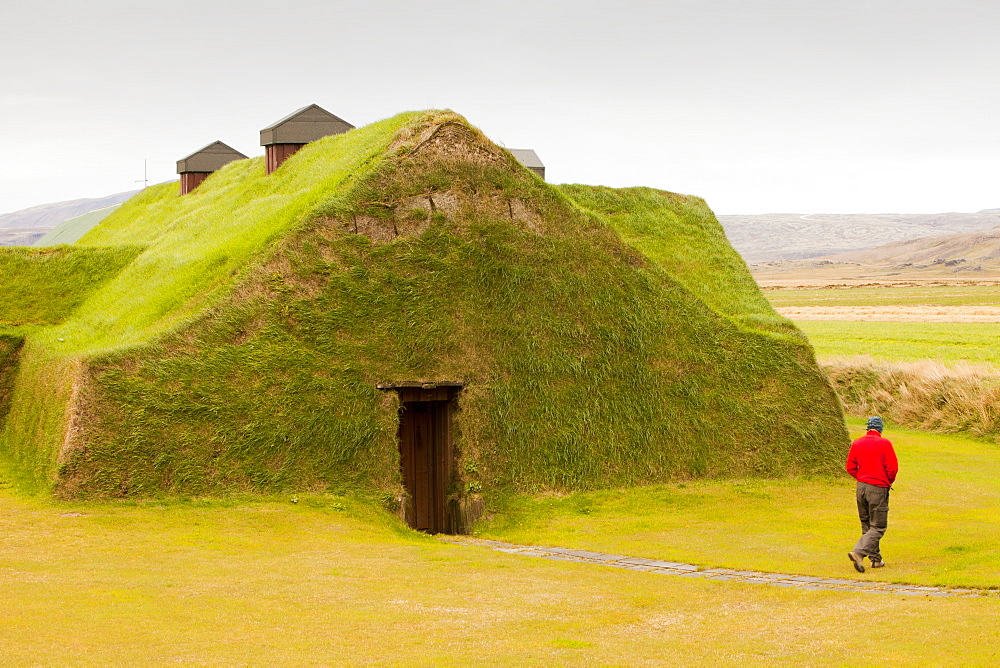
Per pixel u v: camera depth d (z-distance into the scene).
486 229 21.86
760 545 16.50
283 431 18.64
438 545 16.92
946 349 55.12
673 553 15.94
